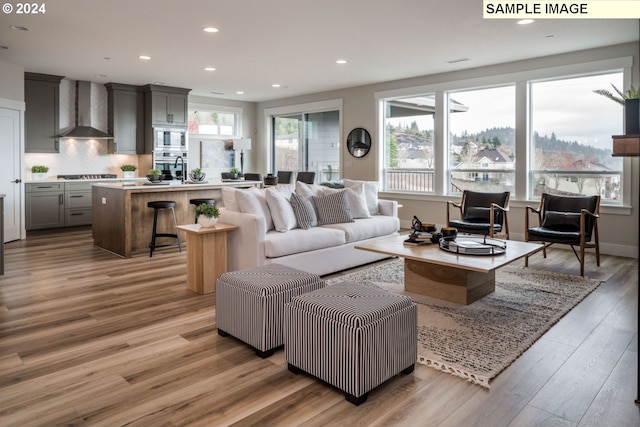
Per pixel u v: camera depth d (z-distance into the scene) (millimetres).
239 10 4211
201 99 9578
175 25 4664
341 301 2273
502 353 2594
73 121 7926
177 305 3525
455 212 7121
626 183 5410
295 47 5531
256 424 1917
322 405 2072
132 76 7449
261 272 2889
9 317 3227
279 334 2619
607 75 5641
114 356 2586
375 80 7684
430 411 2021
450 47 5523
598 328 3021
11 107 6297
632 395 2148
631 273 4527
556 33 4926
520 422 1929
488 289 3756
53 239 6586
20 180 6500
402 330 2283
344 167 8617
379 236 5082
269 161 10406
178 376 2346
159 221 5871
